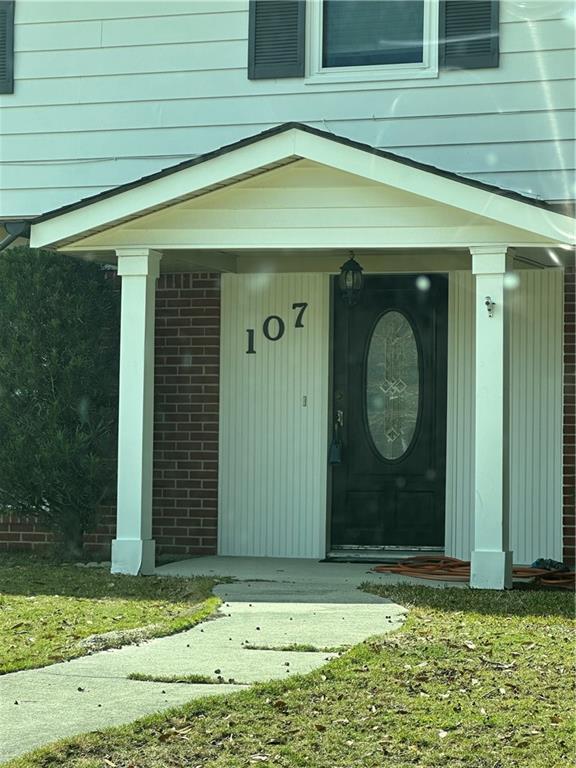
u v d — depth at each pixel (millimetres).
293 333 12734
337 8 11992
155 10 12398
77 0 12602
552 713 5949
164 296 13000
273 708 6035
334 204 10414
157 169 12359
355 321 12820
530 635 7836
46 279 12086
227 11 12219
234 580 10594
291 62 12023
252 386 12812
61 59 12641
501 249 10047
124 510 10805
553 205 11352
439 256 12336
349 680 6590
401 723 5781
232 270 12789
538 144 11414
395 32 11844
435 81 11672
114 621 8461
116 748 5406
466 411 12281
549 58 11414
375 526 12703
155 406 12969
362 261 12492
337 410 12781
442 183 9945
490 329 10070
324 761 5230
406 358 12711
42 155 12664
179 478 12922
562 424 12000
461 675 6711
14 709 6082
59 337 12008
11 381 12008
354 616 8719
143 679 6730
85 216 10688
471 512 12219
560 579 10766
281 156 10211
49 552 12469
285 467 12711
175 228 10773
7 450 11922
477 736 5582
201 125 12266
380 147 11766
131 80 12453
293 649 7547
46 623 8367
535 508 12039
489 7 11555
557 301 12031
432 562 11688
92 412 12148
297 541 12648
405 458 12672
